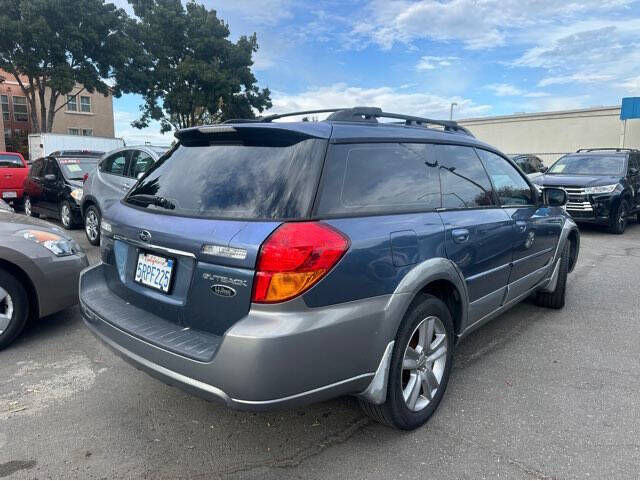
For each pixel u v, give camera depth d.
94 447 2.76
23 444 2.78
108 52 27.45
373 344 2.54
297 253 2.22
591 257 8.20
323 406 3.23
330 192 2.48
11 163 14.68
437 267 2.88
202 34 32.28
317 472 2.57
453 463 2.64
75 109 40.16
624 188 10.52
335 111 3.01
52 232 4.48
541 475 2.54
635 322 4.91
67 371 3.71
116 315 2.85
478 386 3.52
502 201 3.94
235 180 2.62
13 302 4.09
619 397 3.36
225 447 2.78
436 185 3.20
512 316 5.08
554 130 30.17
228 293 2.32
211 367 2.25
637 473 2.55
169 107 32.56
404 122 3.43
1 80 30.09
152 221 2.77
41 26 24.05
